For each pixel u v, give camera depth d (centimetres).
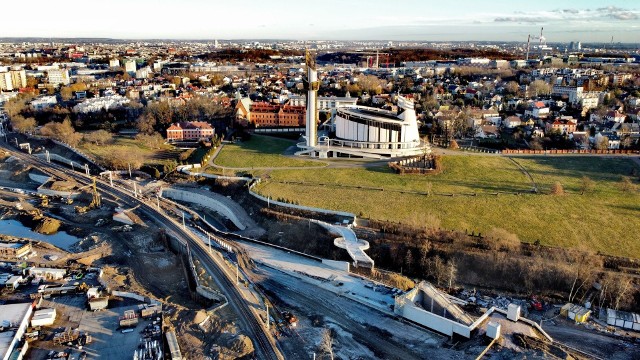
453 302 12988
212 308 12462
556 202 18612
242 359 10531
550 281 14062
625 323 12306
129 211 19512
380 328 11900
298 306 12888
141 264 15600
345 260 15612
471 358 10519
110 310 12288
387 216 17500
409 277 15025
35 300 12350
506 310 12606
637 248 15112
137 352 10481
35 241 16950
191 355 10619
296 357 10712
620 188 19938
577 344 11625
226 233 17762
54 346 10775
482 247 15288
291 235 17212
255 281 14188
